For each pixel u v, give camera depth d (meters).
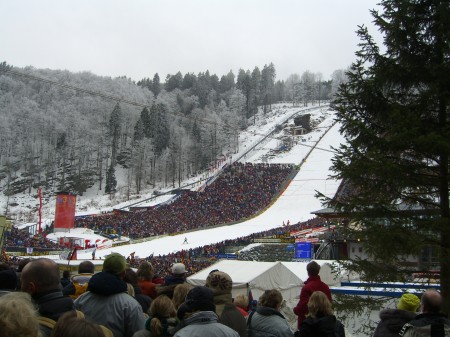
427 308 6.86
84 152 189.38
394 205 12.22
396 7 12.34
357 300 12.99
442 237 11.64
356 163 11.76
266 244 64.56
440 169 12.05
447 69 11.56
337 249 39.88
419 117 11.76
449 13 11.44
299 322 10.23
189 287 8.21
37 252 59.62
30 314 3.69
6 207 148.62
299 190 121.56
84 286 9.60
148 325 6.44
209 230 90.75
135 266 44.72
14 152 197.50
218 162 182.62
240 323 7.43
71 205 85.38
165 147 192.38
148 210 110.56
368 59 12.53
